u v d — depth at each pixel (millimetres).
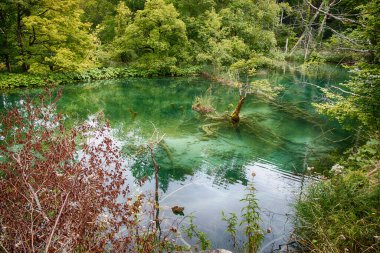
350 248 3607
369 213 3803
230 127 11133
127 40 22094
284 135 10391
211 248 4285
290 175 7211
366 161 6238
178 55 23141
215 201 5820
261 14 25984
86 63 18391
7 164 3719
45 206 3145
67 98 14242
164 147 8703
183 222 4969
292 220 5023
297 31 27438
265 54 25078
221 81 20625
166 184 6445
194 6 26016
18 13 15656
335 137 10203
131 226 3768
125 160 7469
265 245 4512
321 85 18625
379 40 4941
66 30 17141
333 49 5898
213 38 24031
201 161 7941
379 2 4617
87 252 2875
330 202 4402
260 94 16672
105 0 27359
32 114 5223
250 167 7668
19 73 16406
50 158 3871
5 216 2938
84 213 3129
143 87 18203
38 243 2781
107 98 15047
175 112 13094
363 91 5605
